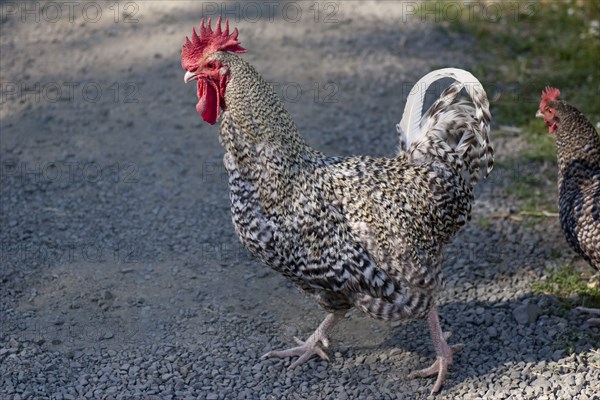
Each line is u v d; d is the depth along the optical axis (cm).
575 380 198
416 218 196
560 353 203
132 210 243
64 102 279
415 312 195
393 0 346
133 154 260
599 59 294
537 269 224
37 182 250
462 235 234
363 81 290
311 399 197
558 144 215
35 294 218
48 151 261
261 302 218
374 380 201
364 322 213
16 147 262
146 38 309
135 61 297
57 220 239
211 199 246
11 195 246
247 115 193
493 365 202
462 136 202
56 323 212
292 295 220
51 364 203
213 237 235
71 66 295
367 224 193
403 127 205
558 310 213
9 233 235
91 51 302
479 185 250
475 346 206
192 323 212
